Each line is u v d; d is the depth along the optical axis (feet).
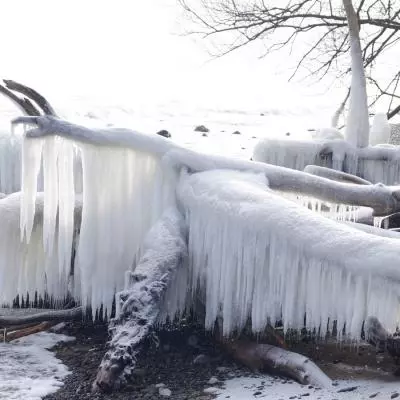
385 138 42.68
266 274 20.99
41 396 19.39
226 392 19.33
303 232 20.16
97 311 24.61
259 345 20.86
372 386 18.48
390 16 51.88
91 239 23.99
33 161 23.95
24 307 26.18
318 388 18.84
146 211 24.38
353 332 19.29
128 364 19.88
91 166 23.94
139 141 23.98
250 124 68.69
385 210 25.12
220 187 22.49
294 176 24.93
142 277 21.20
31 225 24.04
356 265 19.04
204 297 22.88
